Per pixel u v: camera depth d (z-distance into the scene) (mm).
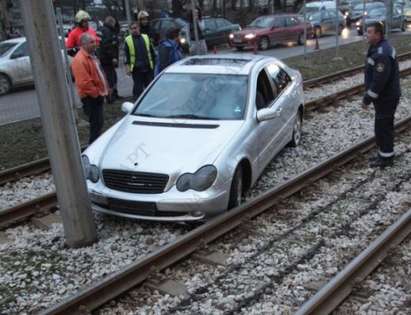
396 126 10453
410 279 5309
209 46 26234
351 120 11570
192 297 5129
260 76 8211
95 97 9234
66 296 5215
